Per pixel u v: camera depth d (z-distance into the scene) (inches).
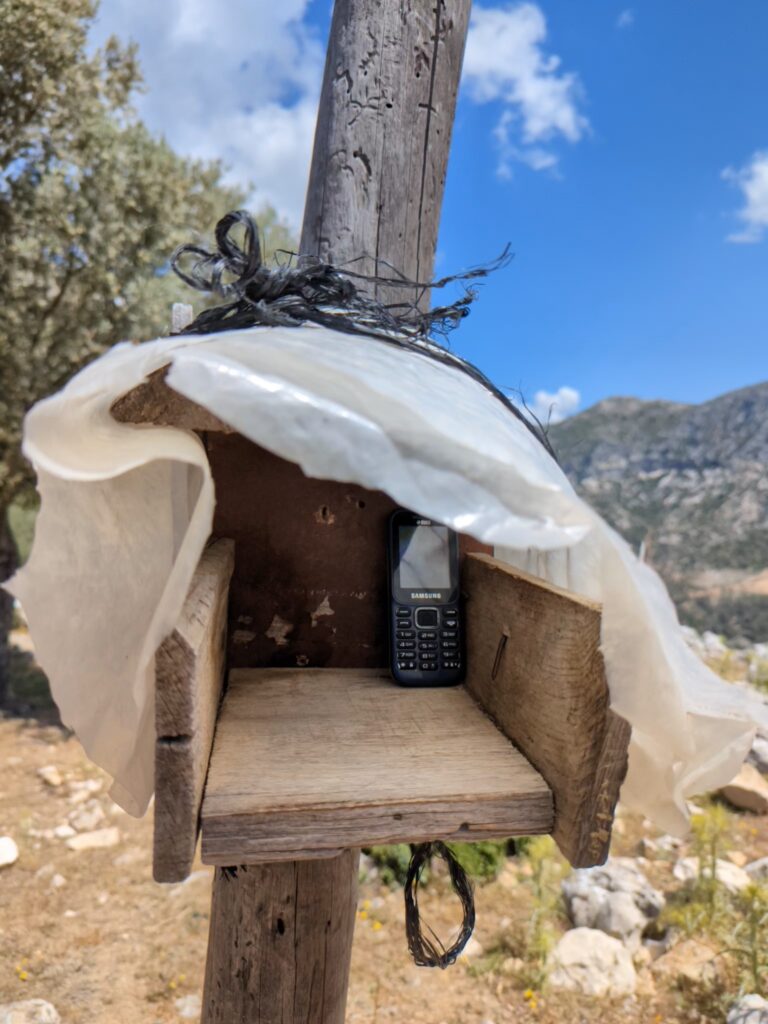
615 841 143.4
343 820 30.5
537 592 34.4
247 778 32.0
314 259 45.4
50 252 221.3
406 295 54.0
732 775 34.9
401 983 103.9
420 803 31.3
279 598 46.9
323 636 47.3
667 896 122.8
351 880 48.6
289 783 31.8
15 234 216.7
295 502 46.6
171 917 123.0
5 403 222.5
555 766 32.4
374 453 24.4
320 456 24.1
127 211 231.6
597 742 30.1
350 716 39.9
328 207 52.8
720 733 33.5
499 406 36.4
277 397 24.5
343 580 47.4
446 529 47.4
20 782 178.2
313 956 46.8
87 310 230.1
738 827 147.0
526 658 35.8
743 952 99.7
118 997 104.2
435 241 57.0
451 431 25.0
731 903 115.9
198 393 24.4
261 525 46.4
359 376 26.1
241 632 46.7
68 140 221.6
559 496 24.7
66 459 25.4
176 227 237.8
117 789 32.9
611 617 28.7
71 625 30.9
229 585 44.6
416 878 46.3
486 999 100.7
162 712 26.4
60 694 31.1
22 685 274.2
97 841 146.8
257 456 46.0
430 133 54.6
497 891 125.6
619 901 116.6
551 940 110.4
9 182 212.1
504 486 24.7
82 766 188.9
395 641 45.3
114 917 123.0
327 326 37.0
